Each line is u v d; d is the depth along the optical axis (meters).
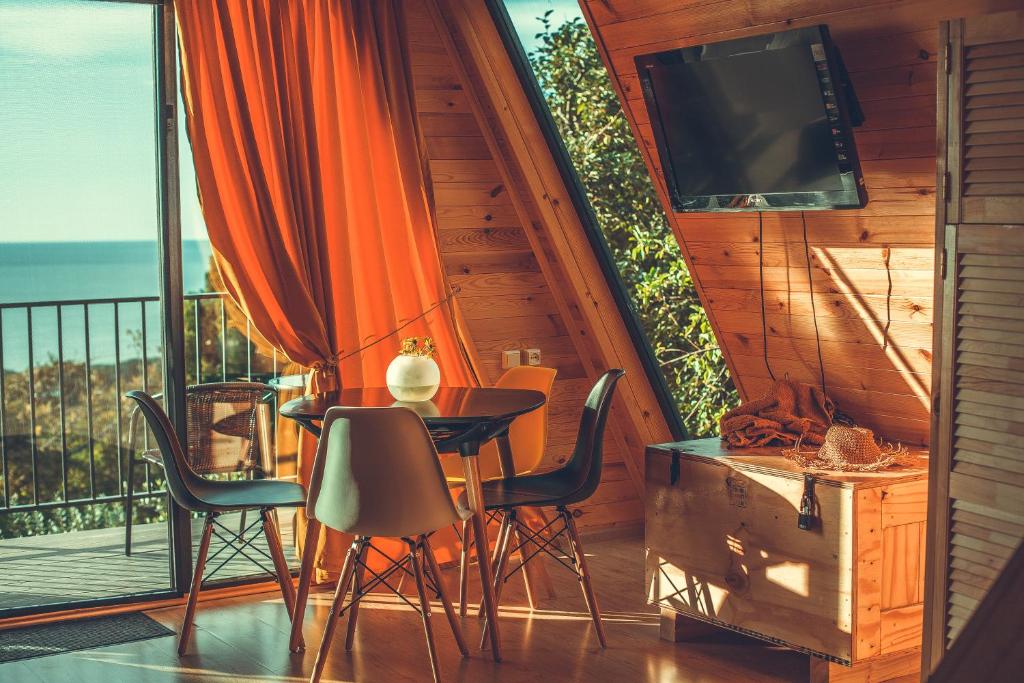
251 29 4.31
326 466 3.31
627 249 4.74
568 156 4.79
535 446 4.32
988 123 2.66
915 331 3.60
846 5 3.07
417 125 4.67
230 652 3.75
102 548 4.42
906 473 3.32
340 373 4.53
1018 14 2.56
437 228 4.77
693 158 3.71
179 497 3.71
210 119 4.27
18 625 4.09
